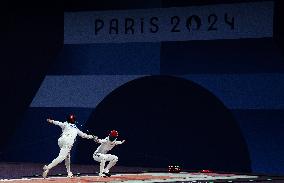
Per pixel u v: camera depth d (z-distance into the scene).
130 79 44.97
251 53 41.41
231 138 41.69
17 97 47.91
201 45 42.91
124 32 45.12
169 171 38.97
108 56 45.56
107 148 33.78
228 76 42.00
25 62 47.75
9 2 48.19
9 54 48.19
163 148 43.91
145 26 44.53
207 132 42.50
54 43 47.00
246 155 41.06
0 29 48.47
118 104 45.31
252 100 41.19
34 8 47.56
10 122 47.91
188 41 43.31
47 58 47.16
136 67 44.81
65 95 46.50
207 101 42.59
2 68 48.34
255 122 41.00
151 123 44.31
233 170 41.44
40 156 46.72
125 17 45.12
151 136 44.31
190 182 30.72
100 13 45.78
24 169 39.78
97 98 45.75
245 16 41.66
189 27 43.31
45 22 47.28
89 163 45.44
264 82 40.91
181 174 37.12
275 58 40.66
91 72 45.94
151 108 44.38
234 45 41.97
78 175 35.19
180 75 43.47
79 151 45.78
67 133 32.41
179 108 43.53
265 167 40.47
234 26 41.97
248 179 33.69
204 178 33.88
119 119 45.19
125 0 45.00
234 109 41.69
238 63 41.75
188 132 43.16
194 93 43.06
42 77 47.22
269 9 40.94
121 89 45.19
